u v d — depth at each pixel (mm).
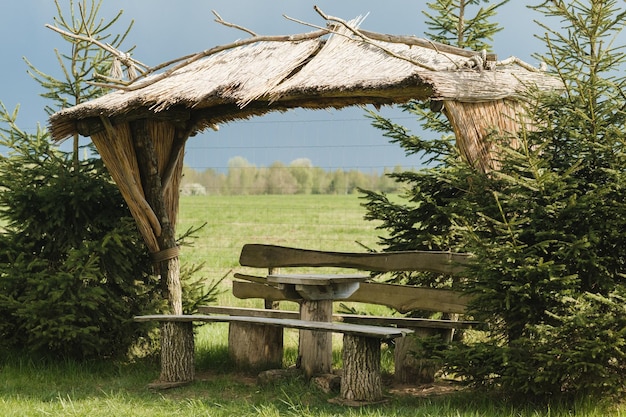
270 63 8766
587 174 6766
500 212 6656
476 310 7039
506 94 7887
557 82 8484
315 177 91750
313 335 7625
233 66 9047
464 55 8047
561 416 6156
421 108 9938
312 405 6832
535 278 6277
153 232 9461
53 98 9836
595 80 6629
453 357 6609
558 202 6352
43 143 9609
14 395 7527
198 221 40781
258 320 7316
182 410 6820
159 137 9656
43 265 8805
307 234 32812
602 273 6449
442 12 10406
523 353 6477
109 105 8734
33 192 9141
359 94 7719
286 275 7984
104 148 9109
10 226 9305
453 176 7535
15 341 9055
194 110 9789
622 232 6422
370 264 8586
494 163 7500
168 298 9461
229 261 22188
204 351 9516
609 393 6375
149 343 9391
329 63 8320
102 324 8953
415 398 7059
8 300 8492
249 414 6516
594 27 6816
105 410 6836
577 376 6203
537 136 6879
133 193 9180
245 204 59344
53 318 8484
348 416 6301
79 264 8633
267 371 7785
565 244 6281
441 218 8977
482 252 6461
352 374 6832
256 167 88875
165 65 9391
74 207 9062
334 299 7895
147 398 7320
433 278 9359
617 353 6004
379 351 6910
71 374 8469
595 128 6586
